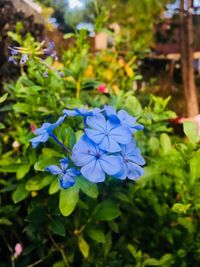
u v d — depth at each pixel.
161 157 0.21
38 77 0.24
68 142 0.17
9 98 0.29
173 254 0.23
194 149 0.18
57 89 0.26
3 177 0.29
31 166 0.22
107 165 0.14
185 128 0.18
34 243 0.23
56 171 0.15
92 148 0.14
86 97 0.29
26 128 0.30
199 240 0.23
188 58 0.86
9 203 0.28
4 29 0.34
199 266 0.22
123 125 0.15
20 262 0.24
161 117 0.26
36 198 0.23
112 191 0.24
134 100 0.25
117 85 0.42
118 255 0.24
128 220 0.27
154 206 0.25
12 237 0.26
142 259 0.23
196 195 0.17
